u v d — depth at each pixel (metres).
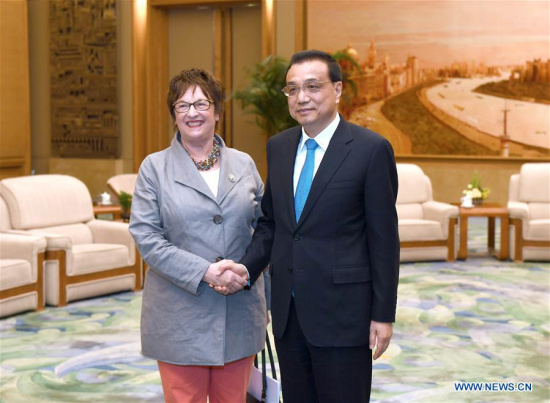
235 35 14.50
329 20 13.66
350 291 2.95
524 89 12.99
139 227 3.22
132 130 14.72
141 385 5.18
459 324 6.73
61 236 7.36
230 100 14.59
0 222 7.68
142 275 8.21
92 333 6.47
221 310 3.24
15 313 7.02
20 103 14.37
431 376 5.31
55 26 14.98
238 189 3.30
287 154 3.13
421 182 10.36
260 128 14.34
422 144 13.55
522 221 9.64
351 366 2.99
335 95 3.00
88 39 14.78
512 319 6.89
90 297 7.74
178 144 3.31
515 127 13.09
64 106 15.09
